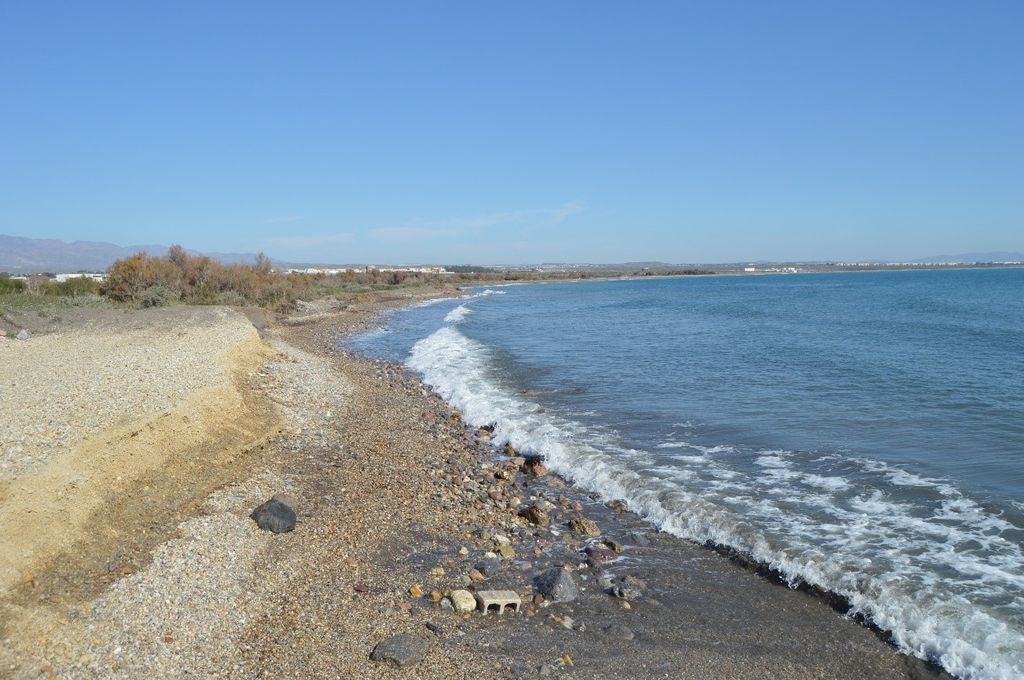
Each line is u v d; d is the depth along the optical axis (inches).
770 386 823.1
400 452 559.5
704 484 477.1
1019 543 372.5
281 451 523.5
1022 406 687.7
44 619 251.8
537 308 2484.0
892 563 350.9
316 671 253.4
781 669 270.1
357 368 993.5
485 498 464.8
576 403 753.0
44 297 1483.8
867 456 534.9
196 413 496.7
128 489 372.8
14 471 339.0
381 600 313.1
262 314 1683.1
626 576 348.2
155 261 1777.8
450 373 960.9
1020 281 4507.9
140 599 279.9
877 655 278.7
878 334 1370.6
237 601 297.7
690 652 281.3
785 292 3627.0
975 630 285.4
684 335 1429.6
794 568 350.0
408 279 4409.5
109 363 660.7
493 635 290.0
